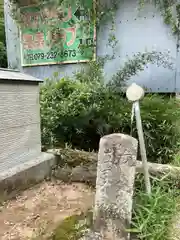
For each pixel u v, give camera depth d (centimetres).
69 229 162
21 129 218
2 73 205
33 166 224
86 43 384
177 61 329
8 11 451
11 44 458
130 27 352
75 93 310
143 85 345
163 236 151
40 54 429
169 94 338
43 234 156
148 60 324
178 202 187
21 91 215
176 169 214
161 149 266
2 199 190
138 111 185
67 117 302
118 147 169
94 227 165
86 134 310
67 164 261
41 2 410
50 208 192
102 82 322
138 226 158
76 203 202
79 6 380
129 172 164
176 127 271
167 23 329
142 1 339
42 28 420
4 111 196
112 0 358
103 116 295
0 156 195
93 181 242
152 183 208
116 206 163
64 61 407
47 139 300
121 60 361
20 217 176
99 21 369
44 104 312
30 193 214
